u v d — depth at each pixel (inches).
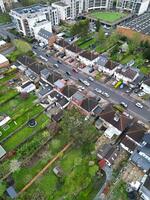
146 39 5575.8
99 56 4950.8
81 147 3164.4
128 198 2588.6
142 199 2588.6
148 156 2888.8
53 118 3543.3
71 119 3277.6
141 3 7258.9
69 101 3816.4
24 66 4734.3
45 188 2711.6
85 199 2603.3
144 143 3011.8
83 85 4370.1
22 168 2906.0
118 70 4468.5
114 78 4532.5
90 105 3599.9
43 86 4207.7
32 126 3481.8
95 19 7101.4
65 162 2997.0
